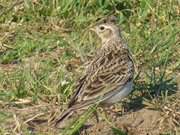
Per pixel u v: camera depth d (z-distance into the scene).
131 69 13.63
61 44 16.41
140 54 15.83
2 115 13.88
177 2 17.38
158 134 13.41
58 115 13.57
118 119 13.82
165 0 17.38
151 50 15.90
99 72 13.39
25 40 16.52
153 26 16.92
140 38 16.44
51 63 15.66
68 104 12.90
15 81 14.88
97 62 13.66
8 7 17.42
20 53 16.12
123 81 13.36
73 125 12.98
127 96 14.11
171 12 17.19
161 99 14.19
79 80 13.39
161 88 14.46
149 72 15.29
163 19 17.02
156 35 16.45
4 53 16.31
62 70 15.20
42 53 16.17
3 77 15.08
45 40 16.48
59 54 16.08
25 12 17.34
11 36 16.80
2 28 16.97
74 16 17.27
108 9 17.44
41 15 17.30
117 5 17.56
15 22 17.23
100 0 17.41
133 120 13.78
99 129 13.50
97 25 14.25
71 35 16.73
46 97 14.41
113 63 13.59
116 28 14.15
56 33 16.91
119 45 14.03
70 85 14.52
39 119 13.84
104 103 13.30
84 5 17.41
